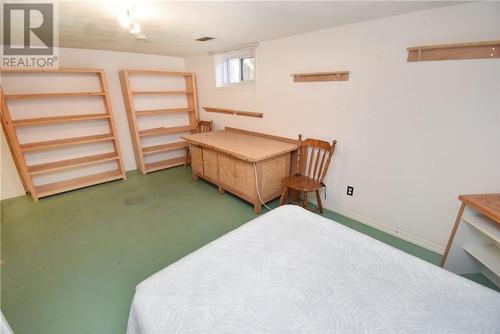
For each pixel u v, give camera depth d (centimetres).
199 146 347
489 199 158
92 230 252
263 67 311
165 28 237
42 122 308
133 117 382
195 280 109
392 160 220
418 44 188
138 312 98
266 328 88
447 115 183
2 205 306
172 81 444
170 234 244
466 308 94
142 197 327
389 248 129
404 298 100
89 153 381
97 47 337
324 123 264
